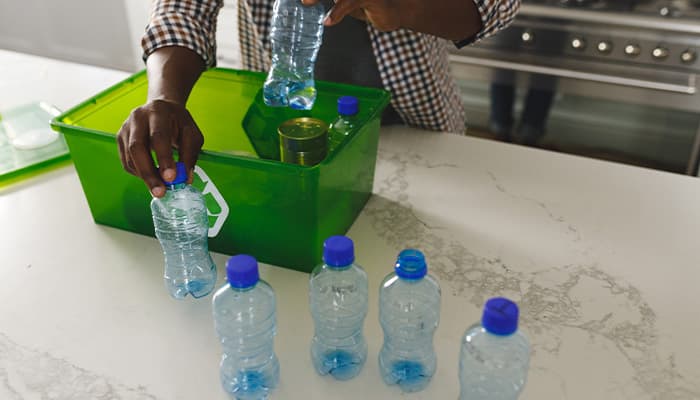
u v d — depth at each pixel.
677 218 1.06
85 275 0.95
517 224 1.05
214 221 0.96
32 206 1.12
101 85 1.52
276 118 1.17
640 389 0.75
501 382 0.72
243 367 0.76
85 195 1.05
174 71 1.02
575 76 1.86
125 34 2.80
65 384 0.77
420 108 1.29
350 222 1.05
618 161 1.97
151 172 0.84
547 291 0.90
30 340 0.84
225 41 2.42
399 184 1.16
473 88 2.03
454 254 0.98
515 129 2.06
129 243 1.03
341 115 1.03
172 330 0.85
